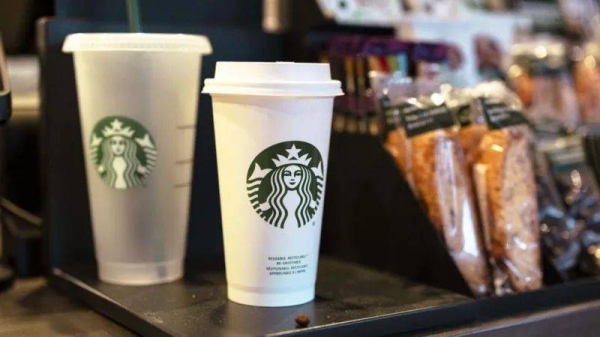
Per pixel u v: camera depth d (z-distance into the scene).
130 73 0.59
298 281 0.56
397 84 0.68
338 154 0.71
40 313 0.59
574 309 0.60
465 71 0.84
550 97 0.91
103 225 0.62
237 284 0.56
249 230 0.55
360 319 0.52
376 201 0.67
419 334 0.54
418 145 0.63
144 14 0.73
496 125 0.64
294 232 0.55
